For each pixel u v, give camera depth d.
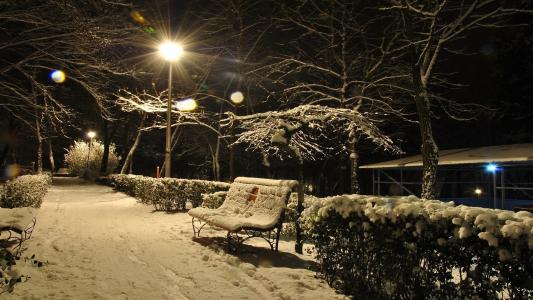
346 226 4.91
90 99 28.84
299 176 8.05
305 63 21.81
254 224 6.71
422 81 13.84
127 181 20.81
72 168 41.78
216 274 5.77
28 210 7.73
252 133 17.75
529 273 3.10
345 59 22.48
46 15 12.28
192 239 8.32
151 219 11.45
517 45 25.80
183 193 13.18
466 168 23.08
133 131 42.19
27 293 4.68
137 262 6.42
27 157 51.97
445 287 3.72
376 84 21.12
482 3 14.05
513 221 3.22
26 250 7.00
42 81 22.81
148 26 15.16
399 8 13.18
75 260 6.41
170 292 4.99
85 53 13.70
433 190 12.80
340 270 5.09
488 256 3.35
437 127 32.47
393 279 4.22
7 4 11.62
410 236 4.01
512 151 17.42
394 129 30.94
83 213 12.89
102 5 12.91
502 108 26.66
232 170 24.23
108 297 4.70
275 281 5.30
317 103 24.81
